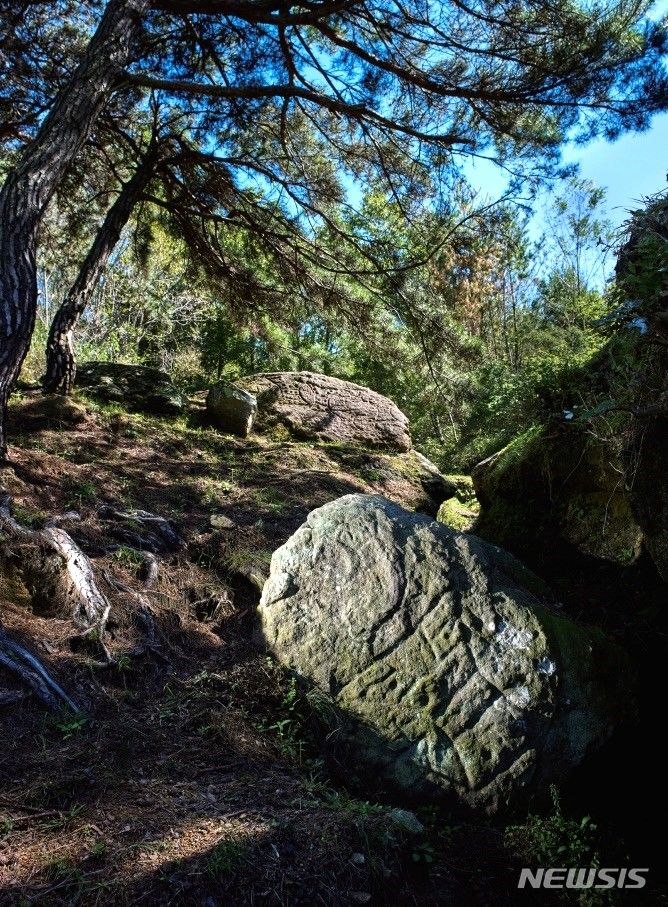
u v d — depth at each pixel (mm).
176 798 3326
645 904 3605
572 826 3818
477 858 3574
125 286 18703
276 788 3615
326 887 2980
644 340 3549
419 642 4348
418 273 9898
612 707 4324
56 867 2754
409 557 4684
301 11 8391
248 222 10234
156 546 5691
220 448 9367
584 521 6574
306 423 11094
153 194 10594
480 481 7629
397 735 4039
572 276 22266
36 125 9703
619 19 7902
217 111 9734
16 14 8719
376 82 8633
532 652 4332
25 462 6469
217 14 8125
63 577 4492
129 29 6820
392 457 10828
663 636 5707
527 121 8562
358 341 11477
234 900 2812
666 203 3533
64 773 3297
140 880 2768
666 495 4008
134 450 8219
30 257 6000
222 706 4168
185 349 20234
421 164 9359
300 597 4594
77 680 3988
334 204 10117
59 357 8797
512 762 3979
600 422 4348
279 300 10867
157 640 4605
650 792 4492
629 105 7758
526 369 13039
